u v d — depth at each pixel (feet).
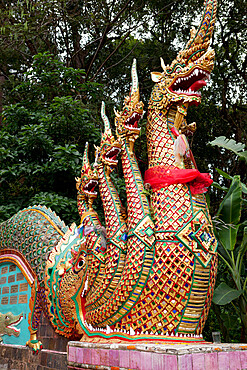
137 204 12.62
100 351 11.59
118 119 14.28
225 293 16.90
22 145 29.07
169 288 11.41
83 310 15.21
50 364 16.49
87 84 33.68
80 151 31.12
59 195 28.78
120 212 13.78
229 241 17.76
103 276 13.64
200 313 11.70
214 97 48.03
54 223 20.39
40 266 18.54
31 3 34.83
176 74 12.91
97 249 14.08
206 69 12.42
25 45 40.24
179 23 45.19
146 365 9.86
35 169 29.12
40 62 32.91
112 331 12.57
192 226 11.82
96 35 45.16
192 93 12.89
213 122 46.06
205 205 12.67
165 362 9.42
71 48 46.09
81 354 12.47
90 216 15.37
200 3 42.39
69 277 16.10
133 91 13.79
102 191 14.47
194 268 11.49
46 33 38.27
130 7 41.96
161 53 42.22
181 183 12.36
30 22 35.37
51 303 17.03
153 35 45.29
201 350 9.83
